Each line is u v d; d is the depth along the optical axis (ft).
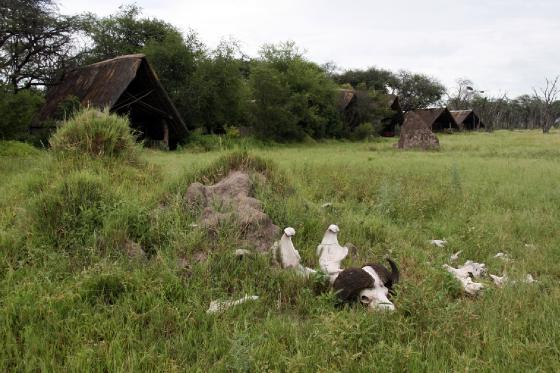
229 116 90.74
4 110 48.37
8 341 11.14
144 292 13.66
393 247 19.67
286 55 115.03
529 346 11.44
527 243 21.76
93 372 10.31
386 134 167.02
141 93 73.36
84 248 15.94
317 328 12.17
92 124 25.63
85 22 79.20
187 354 11.21
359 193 30.07
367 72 218.18
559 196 30.40
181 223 18.06
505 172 41.52
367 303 13.89
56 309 12.64
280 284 15.17
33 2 70.23
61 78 81.20
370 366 10.59
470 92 280.51
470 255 20.02
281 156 55.62
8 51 75.10
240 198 19.97
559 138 113.70
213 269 15.44
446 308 12.89
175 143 78.23
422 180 35.73
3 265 15.19
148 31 102.37
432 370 10.61
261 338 11.53
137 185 22.88
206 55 87.40
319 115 114.11
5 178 29.35
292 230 16.40
